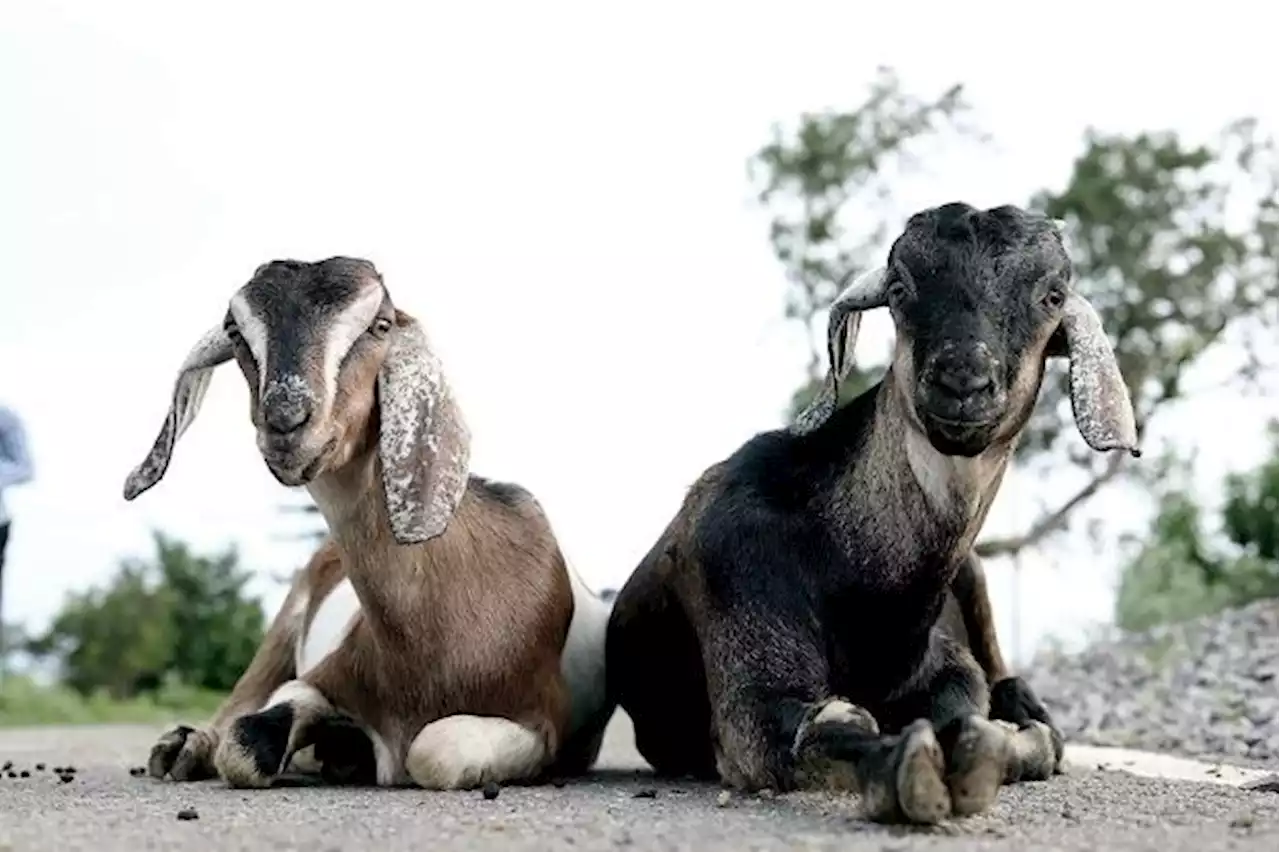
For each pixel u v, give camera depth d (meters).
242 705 9.48
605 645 8.93
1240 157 25.08
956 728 5.80
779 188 25.59
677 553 8.03
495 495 8.52
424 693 7.91
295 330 7.22
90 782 8.52
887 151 25.61
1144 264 24.95
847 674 7.36
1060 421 22.88
